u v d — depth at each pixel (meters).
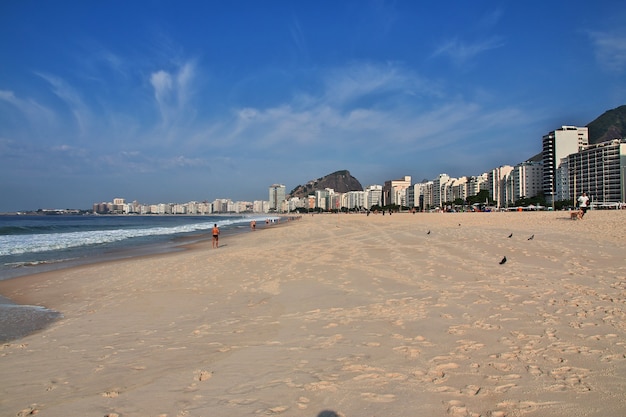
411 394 4.16
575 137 141.50
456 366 4.80
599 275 9.60
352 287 10.12
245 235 38.84
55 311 9.81
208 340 6.62
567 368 4.55
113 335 7.28
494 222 37.03
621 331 5.66
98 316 8.80
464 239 19.39
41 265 18.89
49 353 6.39
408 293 9.01
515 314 6.80
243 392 4.47
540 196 134.12
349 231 33.91
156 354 6.05
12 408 4.42
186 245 29.53
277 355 5.62
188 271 14.67
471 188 181.00
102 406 4.34
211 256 18.92
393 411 3.83
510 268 11.18
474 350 5.29
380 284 10.24
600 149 122.12
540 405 3.78
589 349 5.06
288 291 10.25
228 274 13.56
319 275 12.18
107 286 12.66
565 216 43.56
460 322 6.58
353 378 4.64
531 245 15.60
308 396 4.26
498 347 5.34
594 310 6.74
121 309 9.39
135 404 4.34
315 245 21.70
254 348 6.02
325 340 6.14
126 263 18.02
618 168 116.81
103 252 24.97
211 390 4.58
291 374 4.88
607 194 120.19
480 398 3.98
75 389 4.89
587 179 127.25
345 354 5.46
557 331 5.81
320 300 9.00
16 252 25.19
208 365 5.41
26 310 9.99
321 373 4.85
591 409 3.65
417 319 6.91
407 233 26.08
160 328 7.59
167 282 12.66
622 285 8.47
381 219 65.75
